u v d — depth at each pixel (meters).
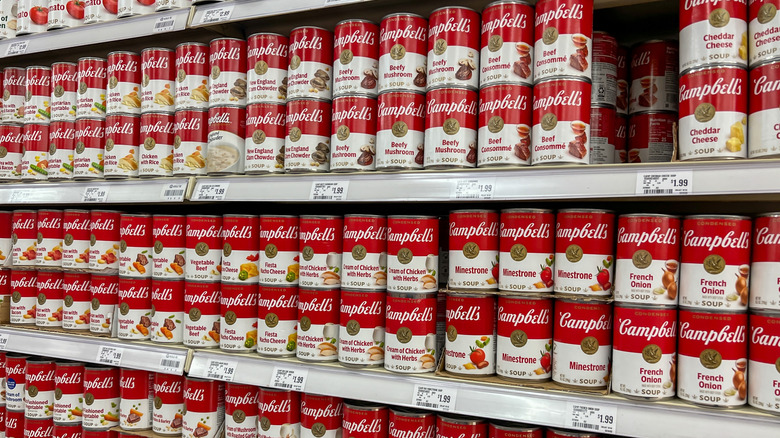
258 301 1.79
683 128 1.33
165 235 1.92
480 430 1.53
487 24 1.52
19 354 2.30
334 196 1.62
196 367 1.81
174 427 1.92
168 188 1.88
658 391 1.33
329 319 1.70
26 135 2.23
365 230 1.63
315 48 1.72
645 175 1.32
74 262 2.15
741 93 1.28
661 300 1.34
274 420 1.73
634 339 1.35
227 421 1.82
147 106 1.96
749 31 1.30
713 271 1.29
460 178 1.51
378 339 1.65
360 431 1.62
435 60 1.56
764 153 1.24
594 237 1.41
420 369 1.58
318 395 1.69
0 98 2.34
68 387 2.09
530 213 1.47
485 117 1.51
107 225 2.08
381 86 1.63
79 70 2.10
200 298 1.85
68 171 2.17
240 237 1.80
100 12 2.06
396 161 1.60
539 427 1.49
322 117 1.73
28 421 2.17
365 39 1.66
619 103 1.64
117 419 2.06
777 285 1.25
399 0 1.78
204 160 1.89
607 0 1.55
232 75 1.83
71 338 2.09
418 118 1.61
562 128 1.42
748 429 1.24
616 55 1.60
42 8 2.20
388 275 1.61
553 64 1.43
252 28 2.07
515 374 1.48
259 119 1.77
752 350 1.29
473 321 1.53
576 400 1.39
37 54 2.44
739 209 1.75
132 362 1.92
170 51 1.96
